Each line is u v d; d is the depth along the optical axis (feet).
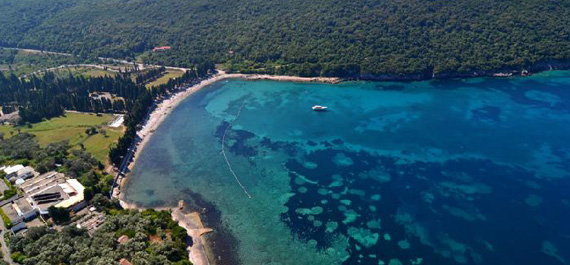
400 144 540.11
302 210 422.41
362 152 526.16
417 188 448.24
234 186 468.75
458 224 393.29
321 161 511.40
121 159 515.50
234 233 391.24
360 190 450.30
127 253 330.34
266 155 533.14
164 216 393.91
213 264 352.49
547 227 384.88
